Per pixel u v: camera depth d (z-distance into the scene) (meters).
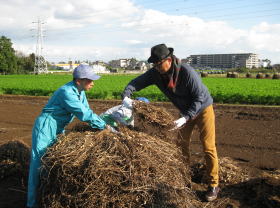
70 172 3.86
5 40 81.94
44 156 4.17
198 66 155.00
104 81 32.38
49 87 23.55
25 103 17.95
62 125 4.46
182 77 4.59
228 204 4.77
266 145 8.01
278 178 5.14
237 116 12.69
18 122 11.59
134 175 3.77
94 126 4.34
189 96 4.77
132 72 91.88
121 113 4.81
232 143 8.25
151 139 4.30
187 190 4.23
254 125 10.75
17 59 87.94
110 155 3.89
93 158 3.84
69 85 4.28
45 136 4.32
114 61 167.12
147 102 5.16
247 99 17.14
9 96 21.69
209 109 4.83
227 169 5.77
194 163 6.25
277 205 4.54
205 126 4.87
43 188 4.14
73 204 3.85
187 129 5.15
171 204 3.85
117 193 3.75
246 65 147.00
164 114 4.62
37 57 93.50
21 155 6.05
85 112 4.19
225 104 16.36
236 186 5.35
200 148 7.71
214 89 19.92
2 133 9.45
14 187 5.40
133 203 3.75
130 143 4.02
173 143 4.76
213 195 4.86
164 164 4.01
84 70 4.20
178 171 4.21
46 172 4.09
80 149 3.99
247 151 7.50
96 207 3.73
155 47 4.38
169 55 4.39
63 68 140.62
